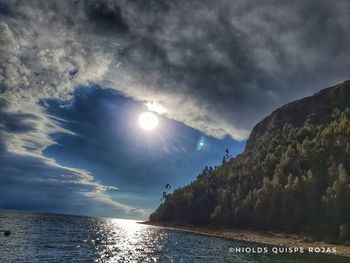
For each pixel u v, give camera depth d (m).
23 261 47.22
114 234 114.69
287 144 186.50
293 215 123.62
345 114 186.25
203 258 58.47
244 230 137.25
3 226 109.25
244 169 185.62
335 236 102.00
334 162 130.75
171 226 185.62
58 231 111.38
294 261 57.97
